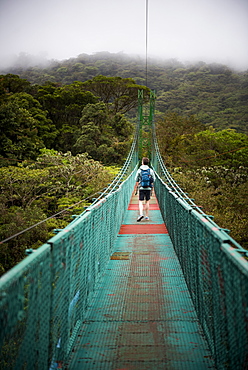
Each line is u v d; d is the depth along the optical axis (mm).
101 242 3545
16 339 1184
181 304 2861
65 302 1870
